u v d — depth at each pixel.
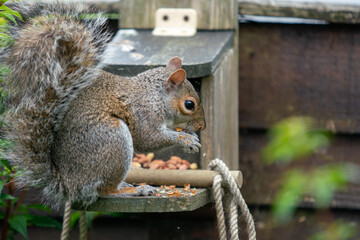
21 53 6.19
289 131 5.87
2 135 6.30
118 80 6.73
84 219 7.48
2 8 6.35
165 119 7.04
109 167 6.16
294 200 5.74
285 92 8.99
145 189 6.35
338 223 6.50
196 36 8.45
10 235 8.45
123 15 8.85
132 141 6.60
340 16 8.73
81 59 6.25
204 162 7.43
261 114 9.03
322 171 5.64
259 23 9.02
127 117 6.61
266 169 8.97
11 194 7.52
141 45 8.05
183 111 7.16
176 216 8.78
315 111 8.95
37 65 6.09
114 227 9.13
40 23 6.58
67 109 6.23
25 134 6.10
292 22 8.96
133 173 6.84
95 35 6.81
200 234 8.74
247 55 9.05
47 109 6.10
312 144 5.82
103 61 6.75
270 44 9.01
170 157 7.68
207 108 7.37
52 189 6.24
